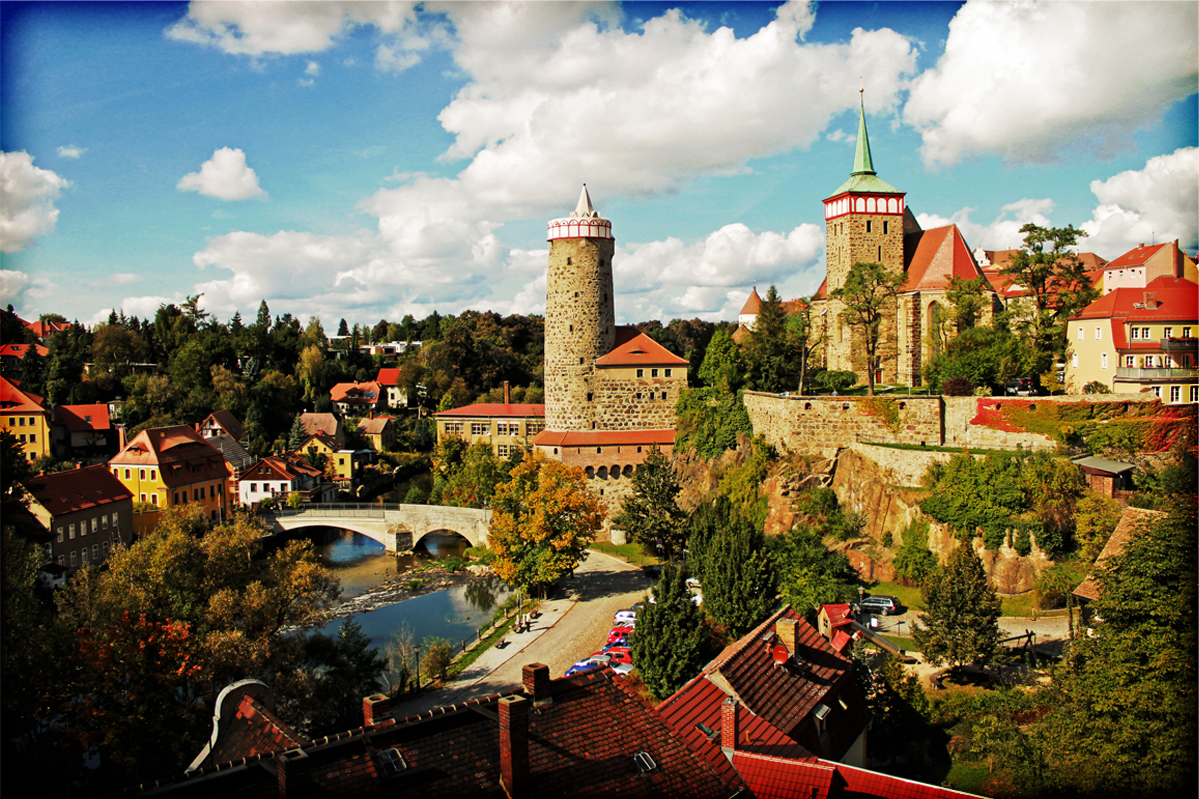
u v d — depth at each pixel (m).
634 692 29.75
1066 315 82.88
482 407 142.38
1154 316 74.88
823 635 43.84
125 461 104.88
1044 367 79.12
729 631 56.00
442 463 134.25
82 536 87.75
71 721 42.16
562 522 80.12
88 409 142.62
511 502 81.44
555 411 109.50
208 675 44.69
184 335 193.38
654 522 85.00
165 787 20.45
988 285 89.62
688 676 48.94
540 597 81.38
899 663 45.38
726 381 97.56
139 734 43.09
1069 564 60.28
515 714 22.89
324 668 57.69
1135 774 32.53
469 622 79.00
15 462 82.19
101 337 177.75
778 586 62.03
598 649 66.25
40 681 42.44
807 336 99.44
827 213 106.25
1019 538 62.66
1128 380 73.69
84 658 42.53
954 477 67.38
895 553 70.50
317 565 59.72
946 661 52.16
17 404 127.38
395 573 97.69
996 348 77.88
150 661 44.28
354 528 107.06
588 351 107.44
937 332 91.88
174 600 51.06
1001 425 71.75
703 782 26.59
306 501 128.00
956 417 75.12
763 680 32.91
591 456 103.69
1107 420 66.94
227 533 58.09
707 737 28.89
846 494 77.94
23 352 162.62
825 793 26.30
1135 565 34.97
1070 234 83.06
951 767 38.81
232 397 164.38
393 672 64.75
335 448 146.75
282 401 175.75
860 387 95.31
